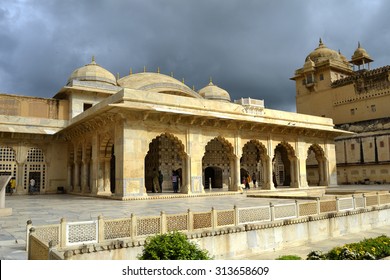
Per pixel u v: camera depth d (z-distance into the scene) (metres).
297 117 22.00
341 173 29.48
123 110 14.49
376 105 28.33
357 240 9.20
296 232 8.51
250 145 26.58
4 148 19.75
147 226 6.12
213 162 23.91
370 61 33.81
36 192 20.20
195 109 17.03
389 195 12.52
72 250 5.20
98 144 17.05
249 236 7.47
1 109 19.48
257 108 19.80
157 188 18.95
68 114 21.30
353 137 28.83
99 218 5.65
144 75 24.64
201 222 6.85
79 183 19.80
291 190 19.70
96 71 22.38
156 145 21.39
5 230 6.82
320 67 32.50
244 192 18.00
